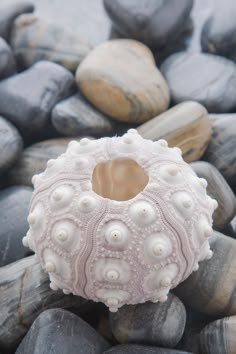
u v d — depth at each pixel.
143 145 0.23
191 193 0.22
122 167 0.24
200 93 0.32
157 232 0.21
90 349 0.23
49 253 0.22
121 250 0.21
